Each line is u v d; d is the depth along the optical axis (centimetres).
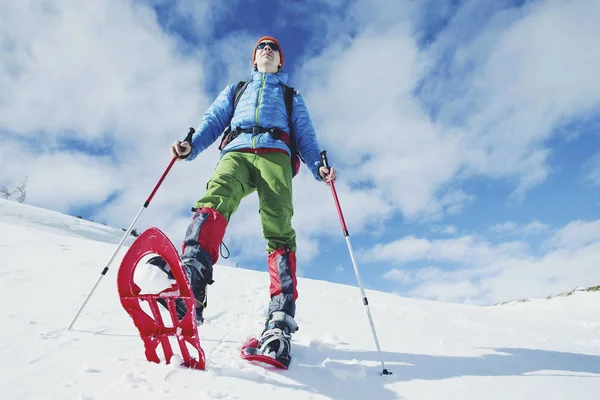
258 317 238
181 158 199
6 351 138
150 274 127
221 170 189
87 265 363
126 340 163
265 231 192
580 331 411
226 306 265
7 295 221
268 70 236
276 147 200
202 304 151
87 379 121
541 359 206
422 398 140
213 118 221
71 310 203
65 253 427
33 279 271
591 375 181
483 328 312
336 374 153
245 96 221
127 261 135
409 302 514
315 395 130
